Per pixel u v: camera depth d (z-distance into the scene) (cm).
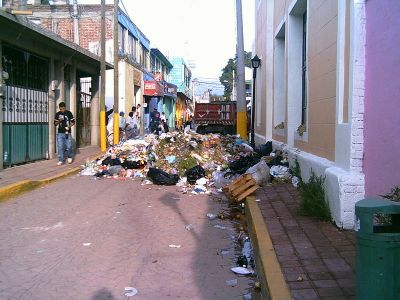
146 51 3641
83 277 544
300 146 1052
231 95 7125
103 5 1867
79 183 1234
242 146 1584
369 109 625
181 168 1341
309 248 557
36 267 575
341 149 678
